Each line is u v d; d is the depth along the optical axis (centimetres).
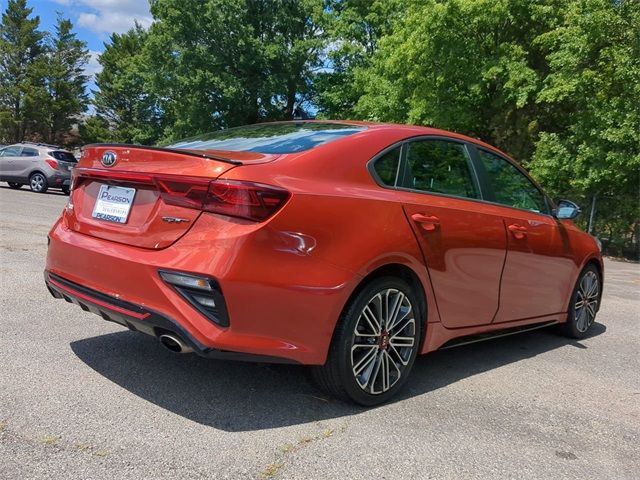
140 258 296
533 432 320
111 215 327
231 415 307
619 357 488
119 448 263
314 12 3097
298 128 384
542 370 436
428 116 1781
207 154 309
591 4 1377
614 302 753
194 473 247
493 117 1836
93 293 315
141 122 4844
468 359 452
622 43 1377
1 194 1686
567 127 1545
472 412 341
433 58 1720
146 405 311
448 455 283
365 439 292
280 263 285
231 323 276
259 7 3256
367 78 2448
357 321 316
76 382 333
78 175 358
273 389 348
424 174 374
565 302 513
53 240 355
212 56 3155
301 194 294
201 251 280
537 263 454
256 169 293
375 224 321
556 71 1518
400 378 347
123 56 5741
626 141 1334
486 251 396
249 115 3375
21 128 5756
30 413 289
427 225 350
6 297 498
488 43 1689
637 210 1403
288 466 260
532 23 1667
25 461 246
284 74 3241
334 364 313
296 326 293
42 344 392
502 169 448
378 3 2727
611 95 1393
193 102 3284
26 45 5725
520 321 452
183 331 276
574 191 1505
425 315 361
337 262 302
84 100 6084
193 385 344
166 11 3123
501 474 270
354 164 333
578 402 372
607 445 312
